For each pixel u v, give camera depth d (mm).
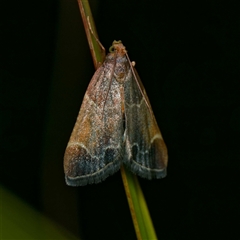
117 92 127
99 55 126
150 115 128
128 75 127
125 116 127
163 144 128
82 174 126
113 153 126
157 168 127
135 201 125
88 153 126
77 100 138
